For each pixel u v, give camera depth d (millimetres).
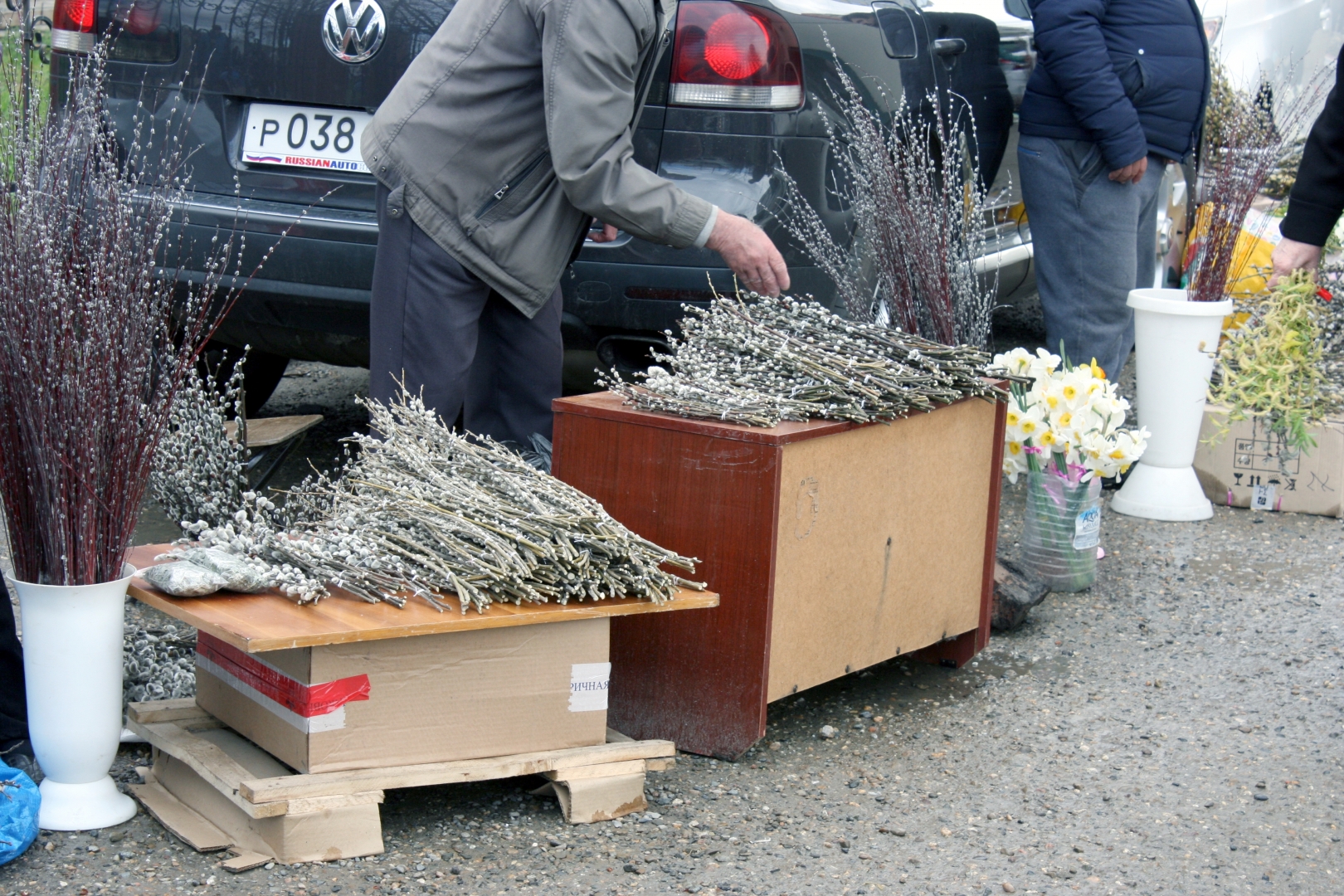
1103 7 4363
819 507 2717
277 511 2938
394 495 2553
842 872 2375
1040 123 4586
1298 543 4441
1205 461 4859
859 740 2936
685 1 3592
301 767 2295
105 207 2340
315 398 5551
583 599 2465
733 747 2736
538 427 3449
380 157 3000
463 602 2303
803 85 3693
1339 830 2602
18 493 2252
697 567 2707
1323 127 3426
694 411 2688
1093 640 3586
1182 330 4500
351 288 3729
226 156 3830
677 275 3621
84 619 2279
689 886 2301
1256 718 3117
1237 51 7516
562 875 2318
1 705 2533
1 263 2189
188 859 2303
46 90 2529
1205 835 2568
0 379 2205
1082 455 3840
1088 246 4613
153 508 4238
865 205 3777
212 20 3799
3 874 2219
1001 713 3111
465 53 2943
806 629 2771
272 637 2121
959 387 3039
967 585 3270
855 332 3029
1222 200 4648
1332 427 4664
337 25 3658
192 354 2705
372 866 2307
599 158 2828
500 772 2404
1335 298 5055
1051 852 2480
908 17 4285
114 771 2637
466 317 3111
